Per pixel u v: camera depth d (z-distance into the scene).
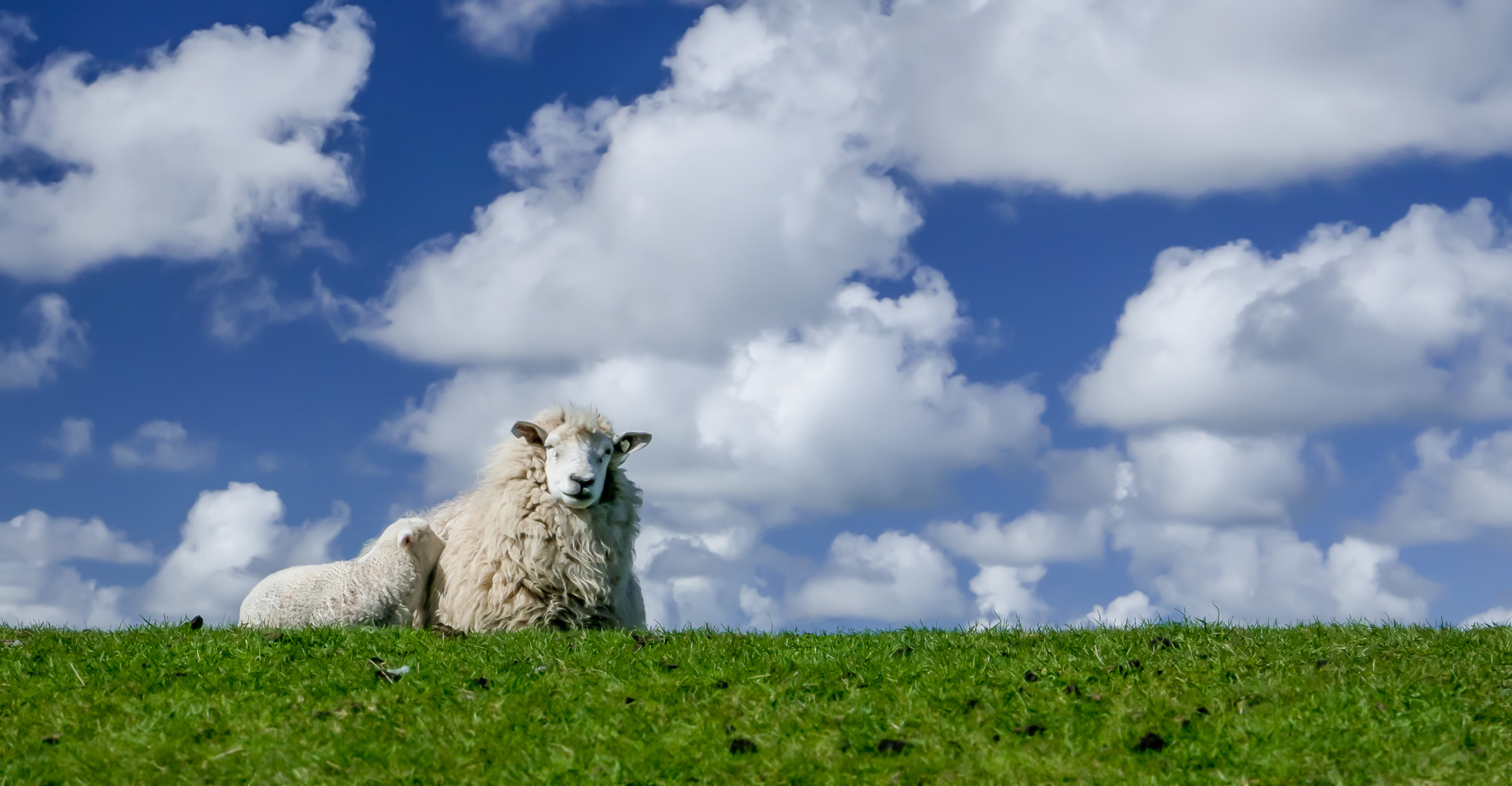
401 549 12.69
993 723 6.82
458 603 12.59
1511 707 6.94
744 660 8.59
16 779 6.29
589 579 12.58
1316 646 9.20
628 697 7.52
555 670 8.32
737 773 6.11
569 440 12.44
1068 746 6.36
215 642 9.27
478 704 7.34
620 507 13.04
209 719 7.12
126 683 8.06
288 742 6.63
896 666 8.33
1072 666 8.41
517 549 12.40
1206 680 7.79
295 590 12.20
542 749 6.47
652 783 6.00
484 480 13.15
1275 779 5.86
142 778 6.20
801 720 6.88
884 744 6.41
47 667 8.69
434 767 6.27
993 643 9.55
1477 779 5.86
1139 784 5.81
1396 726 6.56
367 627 10.88
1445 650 9.03
